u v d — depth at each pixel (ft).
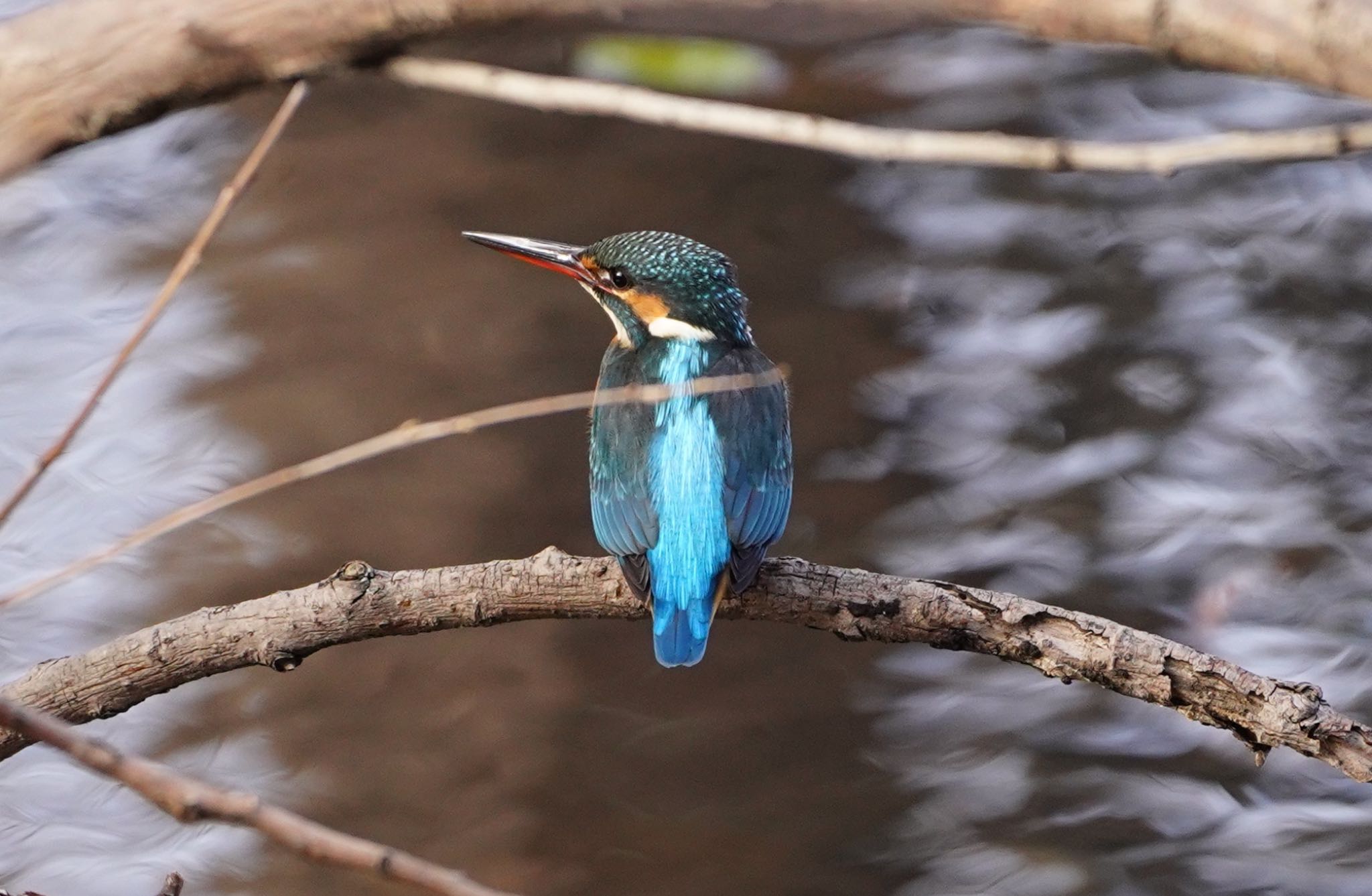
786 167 60.95
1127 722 41.27
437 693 41.24
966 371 52.75
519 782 38.75
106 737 39.29
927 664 43.01
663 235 30.45
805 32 58.44
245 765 38.78
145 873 36.27
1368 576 44.70
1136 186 60.49
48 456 14.16
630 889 35.63
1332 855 37.19
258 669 41.63
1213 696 20.45
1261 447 49.34
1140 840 37.86
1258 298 54.95
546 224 56.65
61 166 58.29
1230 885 36.52
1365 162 60.18
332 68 13.64
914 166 61.72
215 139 60.34
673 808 38.37
